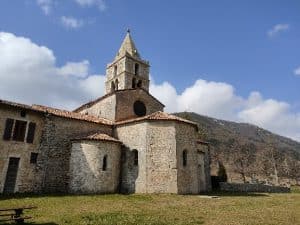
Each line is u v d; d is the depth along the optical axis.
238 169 80.69
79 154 25.73
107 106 34.09
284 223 13.17
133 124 28.41
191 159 27.19
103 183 25.45
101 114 34.91
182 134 27.06
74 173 25.34
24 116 25.14
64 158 26.53
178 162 25.80
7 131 23.89
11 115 24.38
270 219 14.09
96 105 36.47
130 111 34.06
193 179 26.73
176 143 26.17
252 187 37.38
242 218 14.31
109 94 34.16
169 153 25.88
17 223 12.59
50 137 26.17
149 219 13.86
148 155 26.16
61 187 25.77
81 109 39.62
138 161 26.69
